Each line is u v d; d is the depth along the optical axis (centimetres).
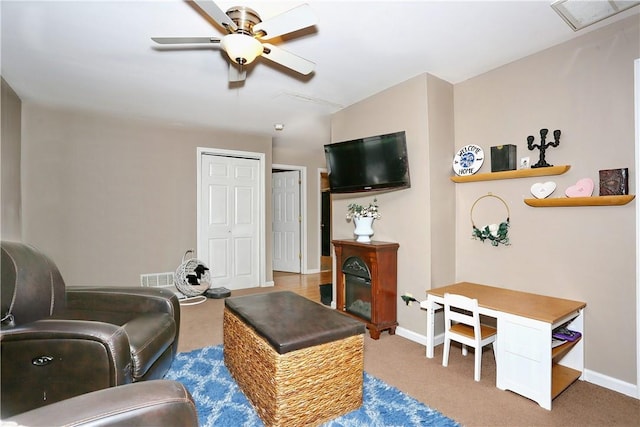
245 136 505
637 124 200
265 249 522
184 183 460
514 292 252
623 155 206
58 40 229
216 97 342
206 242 476
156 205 440
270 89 322
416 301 292
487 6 192
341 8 192
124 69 276
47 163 376
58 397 143
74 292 222
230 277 496
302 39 228
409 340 293
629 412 186
